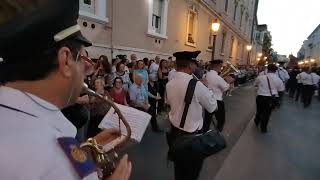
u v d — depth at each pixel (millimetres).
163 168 3916
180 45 12445
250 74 24859
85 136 3277
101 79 4160
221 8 19172
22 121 579
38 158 537
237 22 25609
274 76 6250
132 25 8250
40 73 632
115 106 1181
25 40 595
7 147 534
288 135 6340
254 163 4406
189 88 2670
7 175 516
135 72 5410
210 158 4430
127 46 8094
